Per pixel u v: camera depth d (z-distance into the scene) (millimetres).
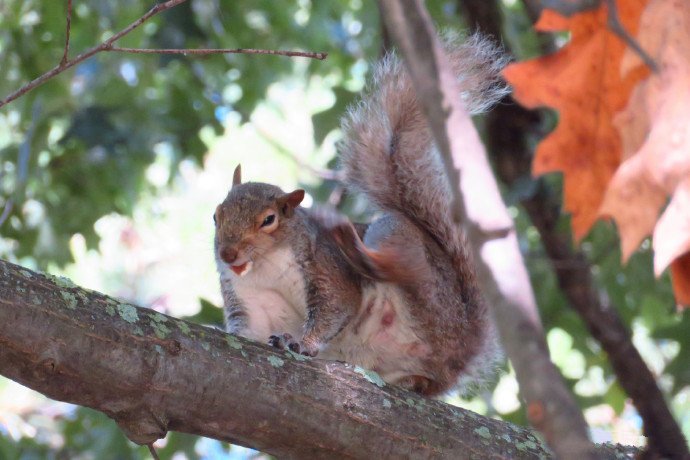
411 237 9539
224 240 9531
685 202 3551
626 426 15156
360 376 7082
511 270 3295
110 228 21094
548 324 14711
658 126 3713
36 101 15711
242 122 15984
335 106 15078
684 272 4039
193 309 20406
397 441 6973
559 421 2967
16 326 5969
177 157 17766
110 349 6195
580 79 3990
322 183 14836
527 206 12625
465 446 7141
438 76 3568
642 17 3928
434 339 9391
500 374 13367
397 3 3596
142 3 16297
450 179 3488
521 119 12266
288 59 18391
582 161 3977
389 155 10109
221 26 17203
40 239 16141
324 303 9438
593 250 14727
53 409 17453
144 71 16562
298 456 6871
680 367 12641
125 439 14062
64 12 16391
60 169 16219
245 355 6715
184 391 6426
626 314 14820
